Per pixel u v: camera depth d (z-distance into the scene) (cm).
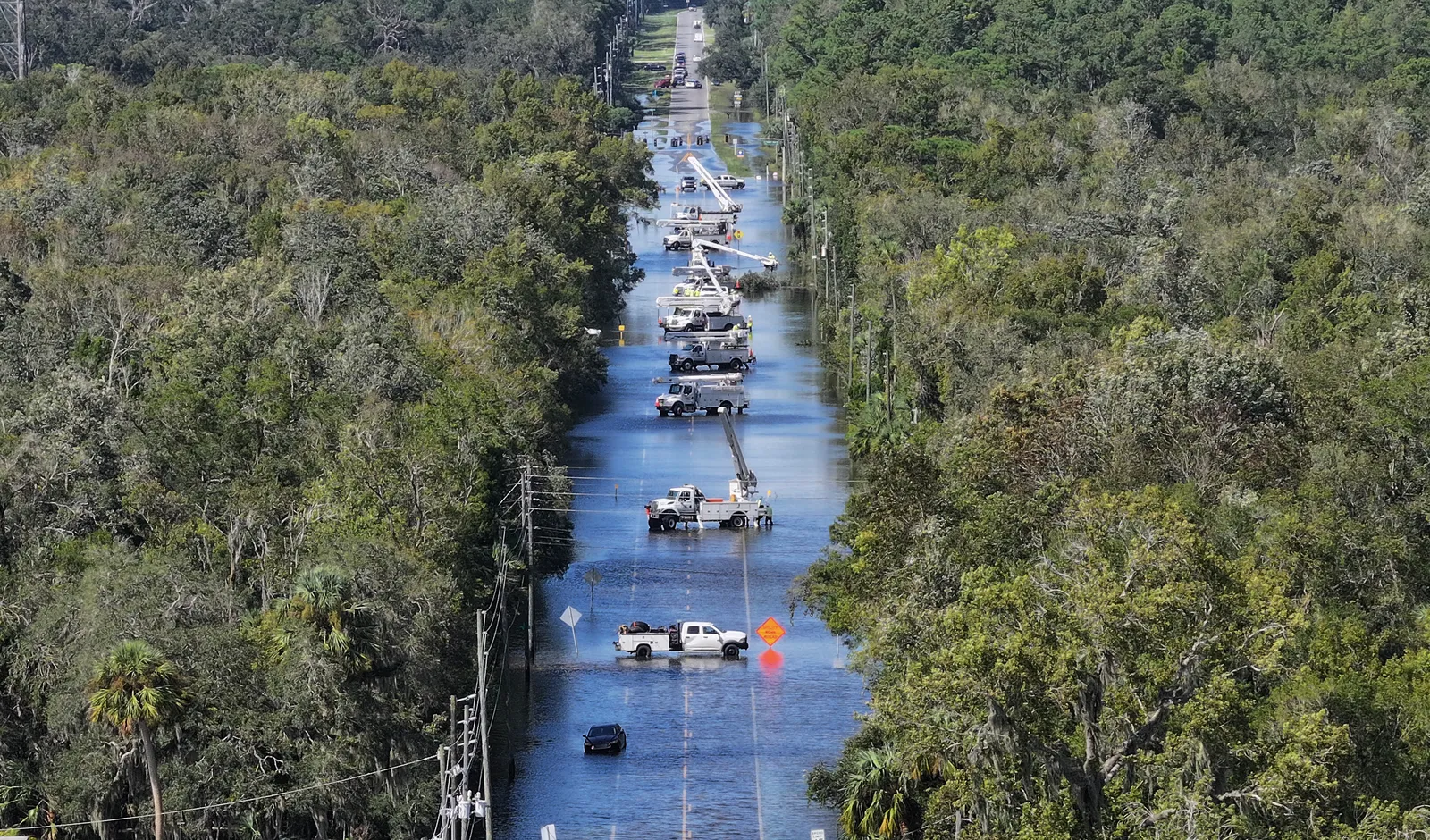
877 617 18338
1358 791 14825
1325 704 15150
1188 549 14812
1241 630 14625
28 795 18100
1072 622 14588
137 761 17600
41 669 18288
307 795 17625
